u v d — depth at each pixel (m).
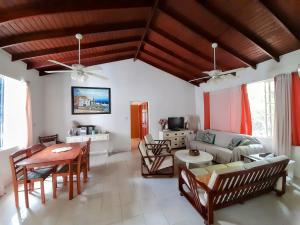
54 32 2.97
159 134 6.11
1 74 3.06
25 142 3.71
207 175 2.54
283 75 3.42
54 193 2.70
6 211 2.36
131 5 2.69
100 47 4.29
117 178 3.48
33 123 4.29
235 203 2.37
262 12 2.59
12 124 3.68
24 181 2.45
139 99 5.94
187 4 2.76
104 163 4.47
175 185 3.15
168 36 3.87
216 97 5.48
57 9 2.36
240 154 3.63
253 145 3.82
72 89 5.17
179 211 2.34
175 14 3.04
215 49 3.85
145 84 6.01
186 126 6.42
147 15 3.35
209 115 5.88
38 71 4.60
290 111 3.33
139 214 2.28
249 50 3.68
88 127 5.11
